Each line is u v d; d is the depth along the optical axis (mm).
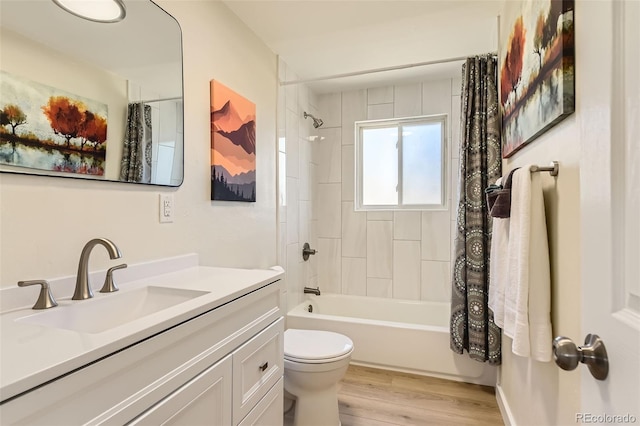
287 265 2588
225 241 1788
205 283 1163
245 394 1065
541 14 1081
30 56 928
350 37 2170
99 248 1116
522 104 1363
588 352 551
